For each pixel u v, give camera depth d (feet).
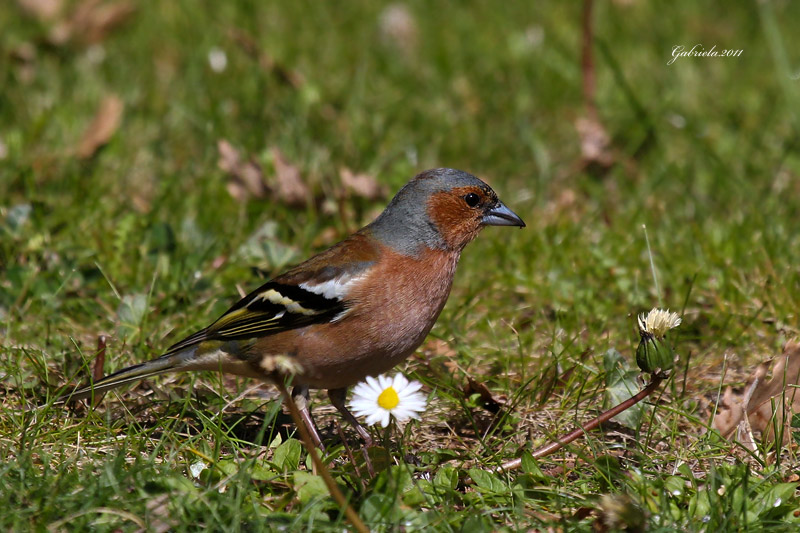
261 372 26.00
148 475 21.38
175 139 47.67
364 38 60.64
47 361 29.09
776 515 20.75
